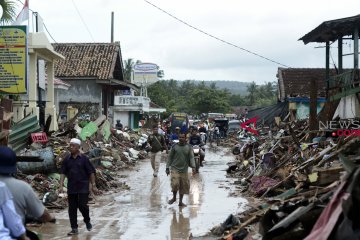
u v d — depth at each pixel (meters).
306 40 23.58
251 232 8.37
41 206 5.43
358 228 5.20
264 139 24.83
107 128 26.34
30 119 16.14
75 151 10.18
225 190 16.23
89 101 36.12
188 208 13.00
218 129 44.94
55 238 9.69
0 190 4.80
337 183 7.73
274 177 15.05
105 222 11.22
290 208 7.23
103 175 16.92
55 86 29.34
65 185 14.28
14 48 17.61
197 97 92.62
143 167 24.55
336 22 20.03
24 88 17.67
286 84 40.16
